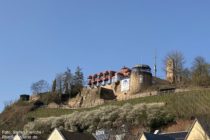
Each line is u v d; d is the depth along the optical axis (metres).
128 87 172.12
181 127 114.81
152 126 124.69
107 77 199.88
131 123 129.62
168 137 73.12
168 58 185.50
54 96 190.62
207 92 134.25
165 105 134.38
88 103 176.88
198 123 62.78
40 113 175.75
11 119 178.38
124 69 194.00
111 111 139.00
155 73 189.00
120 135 96.81
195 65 168.62
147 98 151.38
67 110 170.50
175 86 157.38
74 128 140.38
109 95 179.75
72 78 199.00
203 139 61.34
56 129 80.75
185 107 129.25
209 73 161.88
